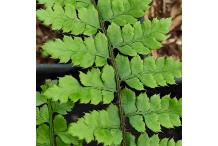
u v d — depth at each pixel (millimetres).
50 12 439
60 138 464
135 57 459
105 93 450
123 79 461
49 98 422
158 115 458
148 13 563
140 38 459
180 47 562
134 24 458
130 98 461
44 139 462
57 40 437
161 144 458
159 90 526
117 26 458
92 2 458
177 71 457
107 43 456
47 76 500
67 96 428
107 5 459
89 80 445
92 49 449
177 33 568
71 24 445
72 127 426
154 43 456
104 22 464
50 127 462
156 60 458
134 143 458
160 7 570
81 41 444
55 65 499
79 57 441
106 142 438
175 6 571
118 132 452
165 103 459
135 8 459
